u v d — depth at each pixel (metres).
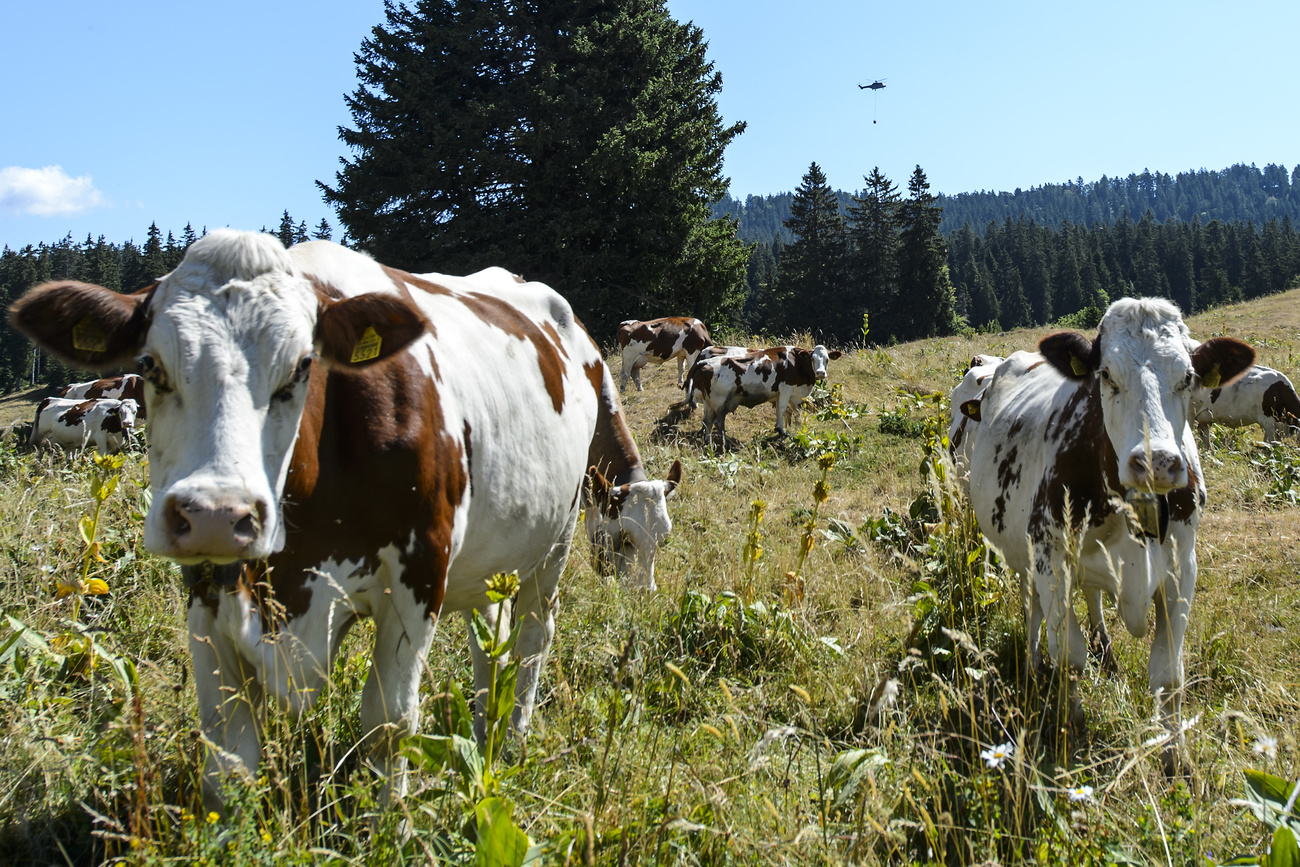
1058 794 3.03
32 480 7.03
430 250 26.78
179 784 2.83
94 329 2.31
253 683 2.67
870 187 60.25
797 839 2.44
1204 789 3.04
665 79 27.08
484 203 27.78
